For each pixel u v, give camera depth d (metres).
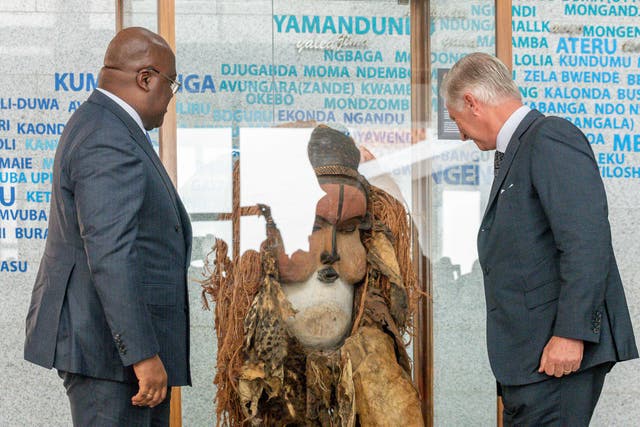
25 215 3.76
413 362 3.07
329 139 2.85
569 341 2.40
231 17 3.01
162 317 2.47
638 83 4.00
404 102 3.11
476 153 3.11
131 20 2.97
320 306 2.76
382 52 3.11
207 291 2.86
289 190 2.81
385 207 2.96
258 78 3.02
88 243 2.28
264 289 2.72
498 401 3.12
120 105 2.49
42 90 3.74
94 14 3.73
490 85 2.62
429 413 3.09
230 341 2.75
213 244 2.87
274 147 2.85
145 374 2.31
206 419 2.93
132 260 2.29
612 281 2.53
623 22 3.99
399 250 2.94
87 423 2.43
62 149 2.43
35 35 3.72
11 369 3.77
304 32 3.05
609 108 3.99
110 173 2.32
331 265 2.78
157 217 2.46
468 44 3.14
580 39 3.97
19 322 3.77
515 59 3.95
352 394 2.62
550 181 2.44
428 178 3.09
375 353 2.71
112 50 2.54
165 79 2.57
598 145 4.00
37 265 3.77
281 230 2.79
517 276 2.55
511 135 2.61
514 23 3.95
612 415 4.01
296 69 3.04
